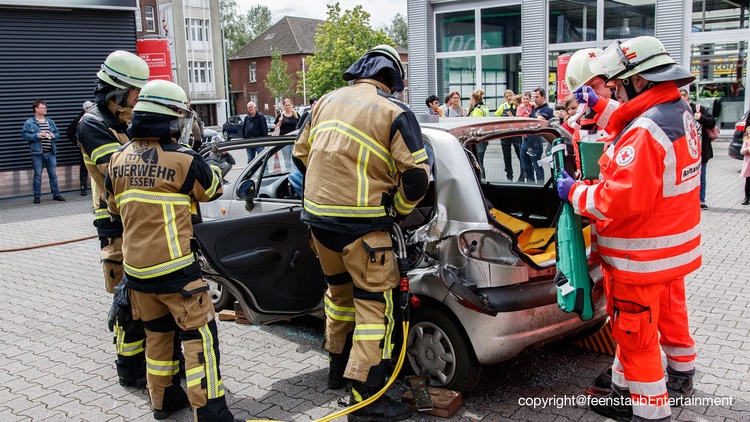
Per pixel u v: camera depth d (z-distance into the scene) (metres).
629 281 3.07
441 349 3.74
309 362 4.46
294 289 4.34
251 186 4.88
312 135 3.55
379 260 3.36
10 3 12.22
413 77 18.47
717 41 14.77
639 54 3.04
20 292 6.37
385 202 3.38
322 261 3.62
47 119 12.27
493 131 3.94
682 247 3.06
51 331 5.24
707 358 4.24
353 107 3.36
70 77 13.31
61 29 13.08
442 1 17.70
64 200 12.51
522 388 3.94
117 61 3.89
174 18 54.03
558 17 16.17
